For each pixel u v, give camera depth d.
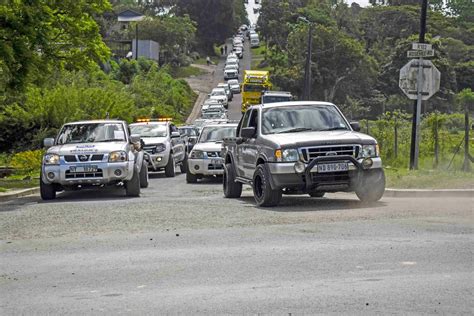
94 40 49.50
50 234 20.92
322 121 28.30
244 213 24.25
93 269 15.70
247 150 28.92
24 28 39.41
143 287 13.93
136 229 21.17
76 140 35.75
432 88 39.91
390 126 56.22
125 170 33.34
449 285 13.28
